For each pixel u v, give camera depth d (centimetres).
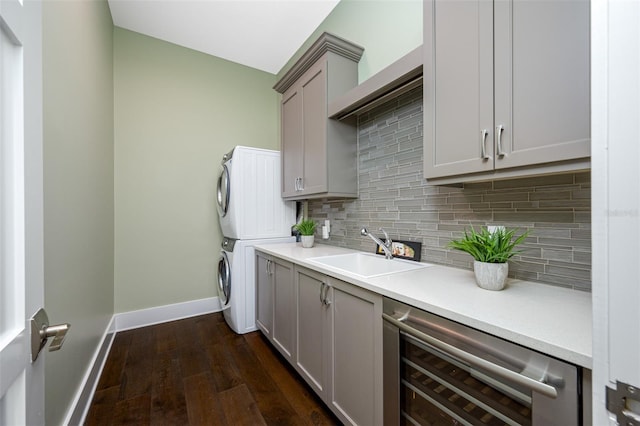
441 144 121
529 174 94
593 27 42
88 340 164
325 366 149
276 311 212
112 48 256
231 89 326
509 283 115
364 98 168
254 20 258
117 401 162
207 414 151
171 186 289
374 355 115
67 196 132
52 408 112
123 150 266
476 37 107
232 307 254
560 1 84
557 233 110
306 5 239
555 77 85
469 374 84
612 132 39
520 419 71
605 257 40
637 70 37
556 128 85
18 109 51
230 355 214
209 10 244
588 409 59
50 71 115
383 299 111
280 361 206
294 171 241
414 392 101
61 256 123
